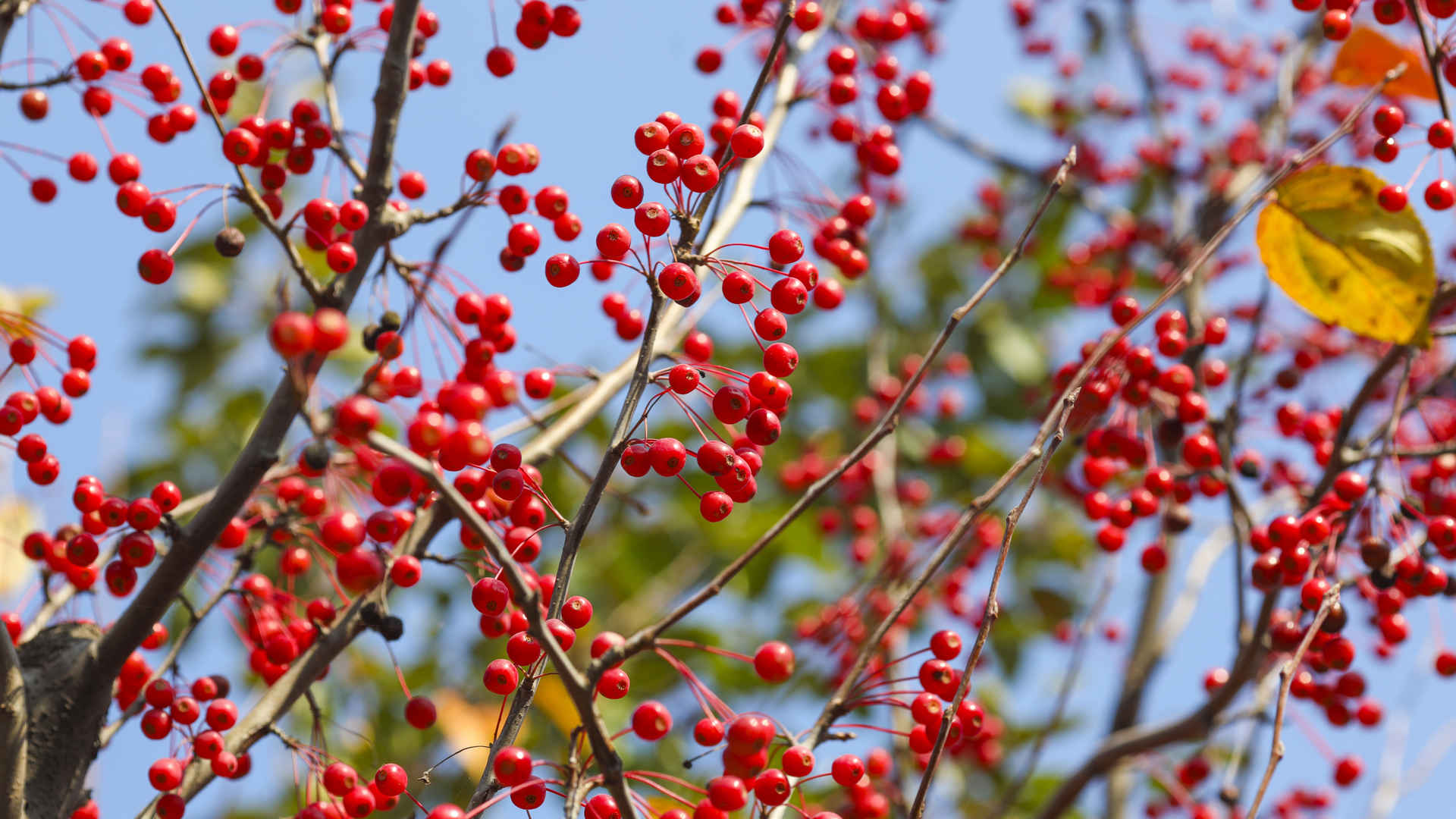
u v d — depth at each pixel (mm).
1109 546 3920
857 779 2373
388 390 2578
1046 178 6840
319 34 3359
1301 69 6844
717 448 2320
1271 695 4074
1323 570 3240
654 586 6949
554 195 2834
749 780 2158
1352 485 3314
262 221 2596
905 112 3973
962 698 2209
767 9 4219
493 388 2223
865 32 4191
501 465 2385
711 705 2787
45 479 2963
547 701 4238
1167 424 3936
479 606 2369
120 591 2758
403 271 2809
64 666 2621
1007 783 6281
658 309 2330
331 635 2885
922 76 4051
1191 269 2668
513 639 2396
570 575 2271
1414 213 3268
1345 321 3357
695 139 2420
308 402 1688
